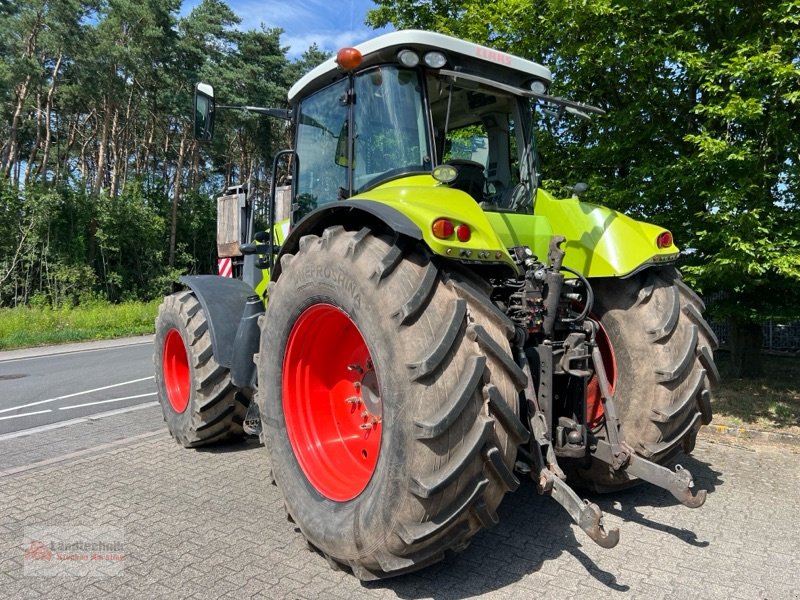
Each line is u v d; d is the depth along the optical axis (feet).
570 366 9.80
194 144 117.80
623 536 10.23
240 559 9.51
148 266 96.43
